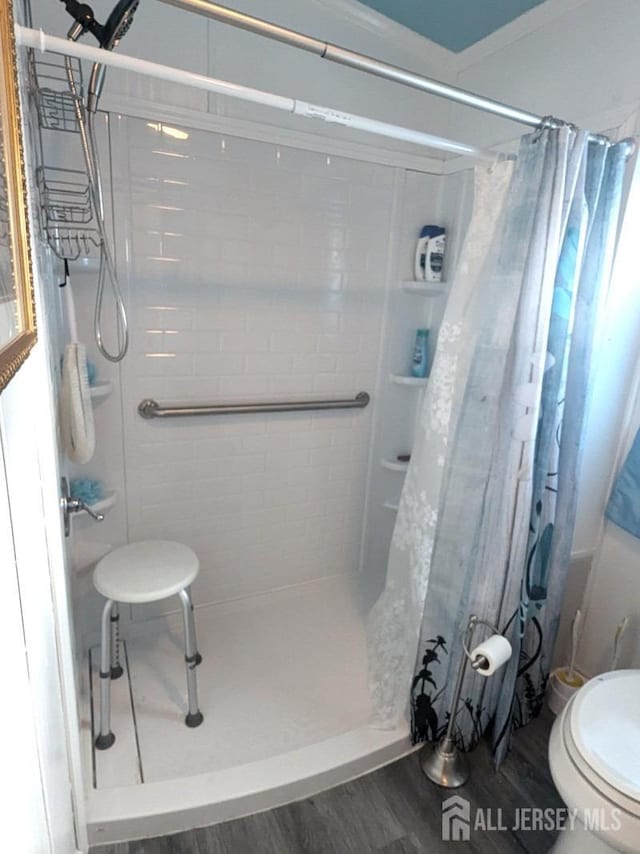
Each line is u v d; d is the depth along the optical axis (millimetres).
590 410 1458
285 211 1689
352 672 1678
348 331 1925
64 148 1351
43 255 921
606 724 1030
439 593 1321
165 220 1518
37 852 525
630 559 1508
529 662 1439
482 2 1475
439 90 980
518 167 1111
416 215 1922
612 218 1239
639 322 1439
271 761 1280
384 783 1305
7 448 453
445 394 1311
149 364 1609
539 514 1312
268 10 1494
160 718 1456
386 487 2197
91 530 1637
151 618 1814
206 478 1804
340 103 1673
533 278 1112
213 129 1513
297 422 1925
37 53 1233
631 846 859
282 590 2074
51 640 749
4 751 390
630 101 1275
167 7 1366
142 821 1130
